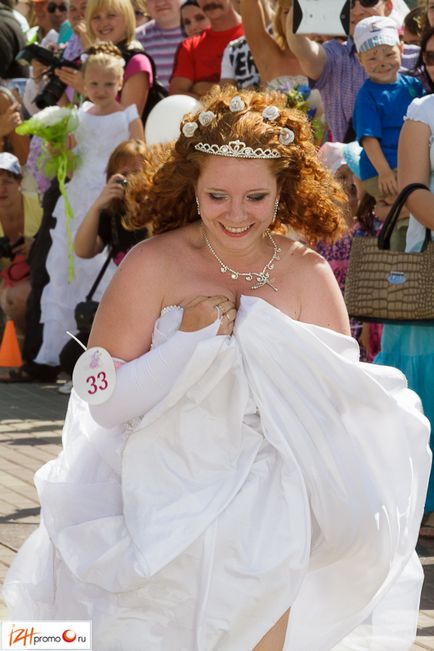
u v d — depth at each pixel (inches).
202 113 160.4
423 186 274.5
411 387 281.3
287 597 156.8
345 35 369.1
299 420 159.8
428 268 273.1
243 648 158.6
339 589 170.4
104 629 162.4
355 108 349.4
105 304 165.0
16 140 537.6
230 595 156.5
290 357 157.8
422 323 272.4
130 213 175.6
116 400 159.5
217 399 158.1
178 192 168.7
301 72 414.6
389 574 171.8
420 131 277.1
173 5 524.1
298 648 173.3
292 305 166.7
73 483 169.3
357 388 159.9
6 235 506.9
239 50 444.8
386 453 165.6
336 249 374.9
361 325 394.3
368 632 185.6
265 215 159.6
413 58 401.7
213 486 158.6
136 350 164.2
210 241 165.9
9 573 177.9
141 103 461.7
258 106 163.2
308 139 166.9
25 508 284.7
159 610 160.2
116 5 460.8
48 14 591.2
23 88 565.9
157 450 160.9
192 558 156.4
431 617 222.2
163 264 164.6
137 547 155.6
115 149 415.5
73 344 421.7
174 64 484.7
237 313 159.2
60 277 451.8
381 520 162.2
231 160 157.2
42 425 382.6
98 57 446.9
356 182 355.3
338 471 160.1
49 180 486.6
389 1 412.2
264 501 158.6
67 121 444.5
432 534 274.4
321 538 164.4
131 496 159.8
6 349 479.5
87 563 160.6
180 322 160.7
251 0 412.5
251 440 161.5
